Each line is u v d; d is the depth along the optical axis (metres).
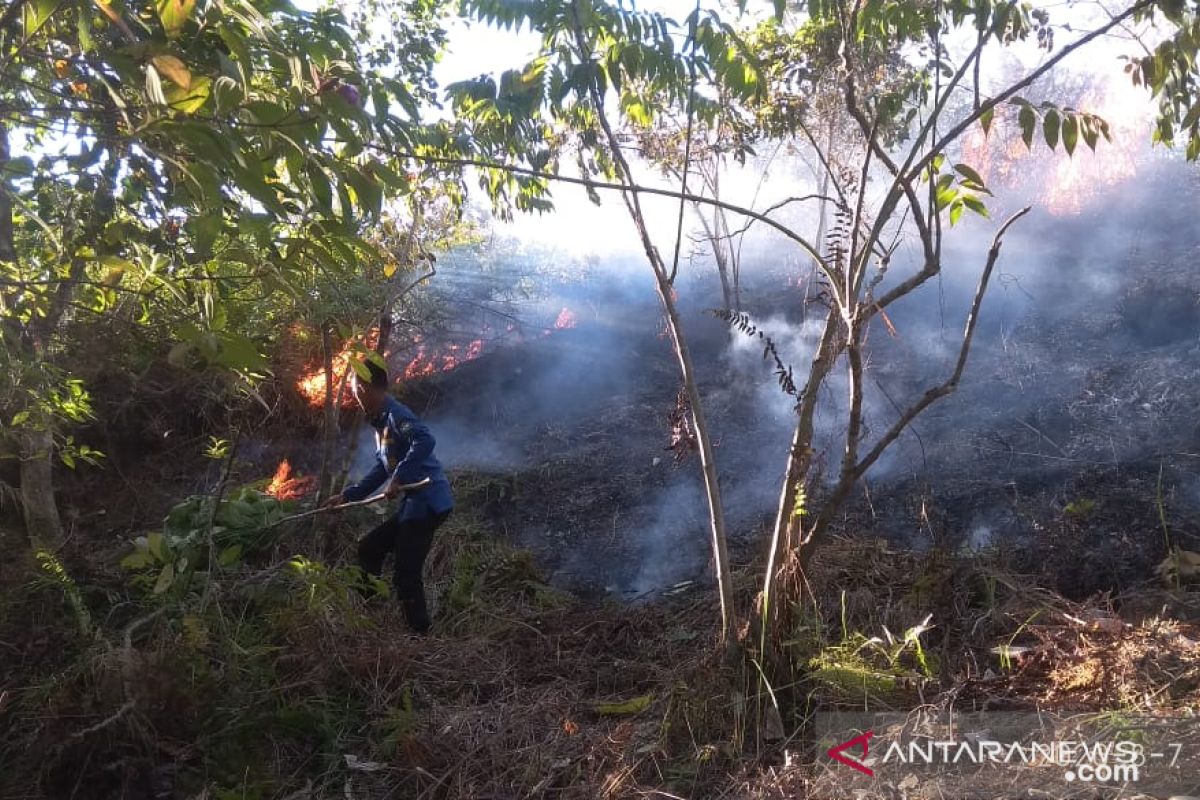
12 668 3.78
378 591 4.62
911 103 4.79
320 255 2.48
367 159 2.88
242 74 2.17
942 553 4.17
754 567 4.75
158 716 3.38
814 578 4.24
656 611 4.75
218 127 2.17
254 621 4.22
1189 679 3.11
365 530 5.45
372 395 4.79
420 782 3.32
